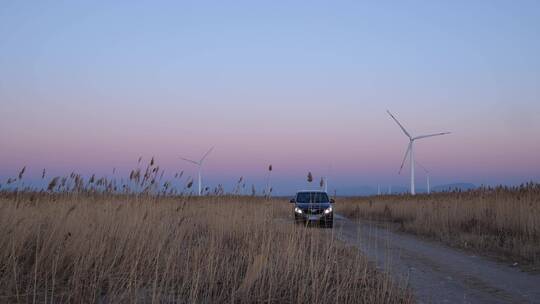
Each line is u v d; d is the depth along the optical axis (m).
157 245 9.80
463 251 15.27
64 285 8.02
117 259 9.07
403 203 32.62
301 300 8.08
